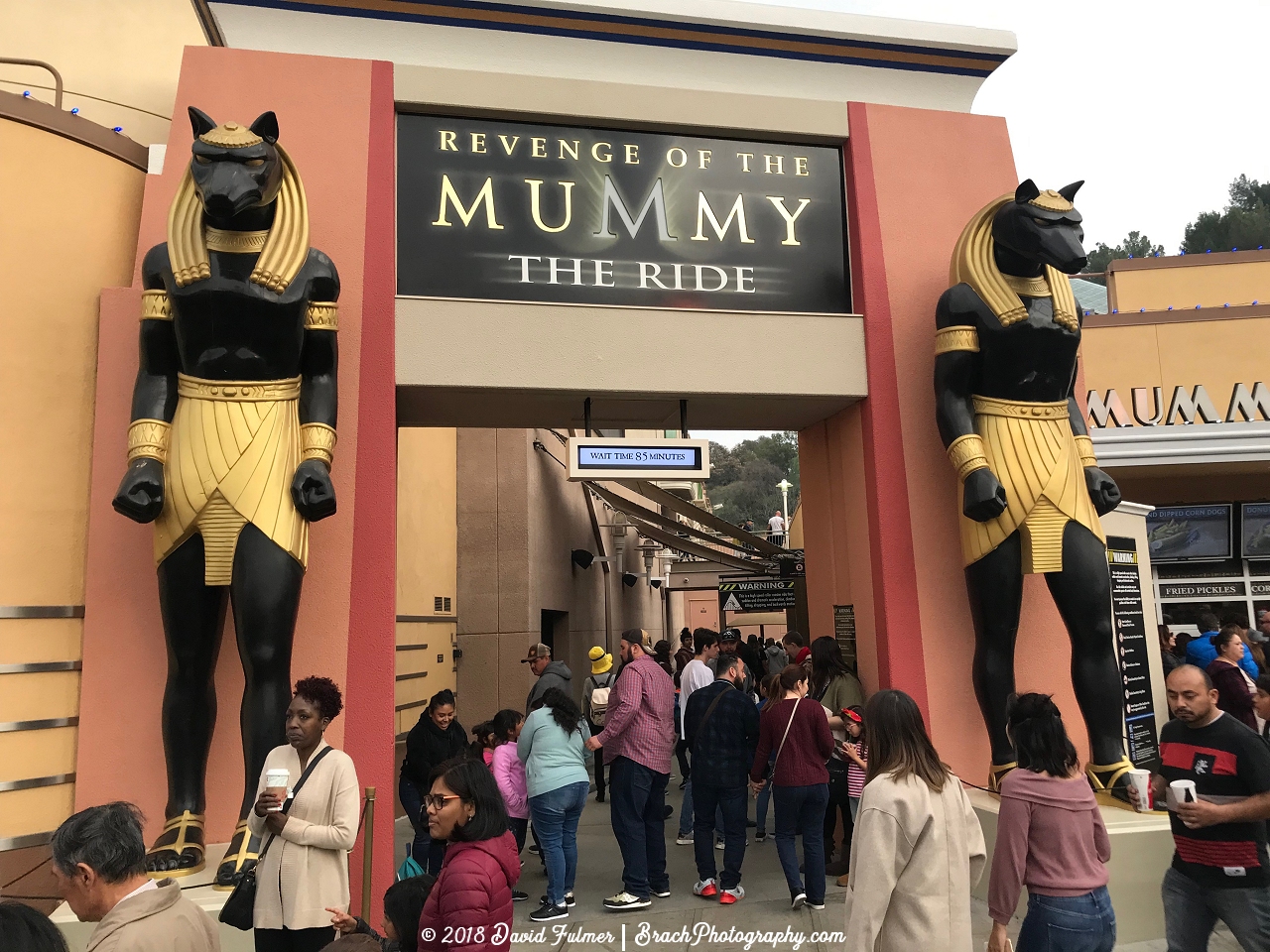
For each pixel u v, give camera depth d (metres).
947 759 6.45
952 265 6.50
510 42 6.74
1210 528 12.16
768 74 7.14
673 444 6.65
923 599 6.62
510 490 12.36
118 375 5.86
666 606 31.17
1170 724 3.89
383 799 5.68
